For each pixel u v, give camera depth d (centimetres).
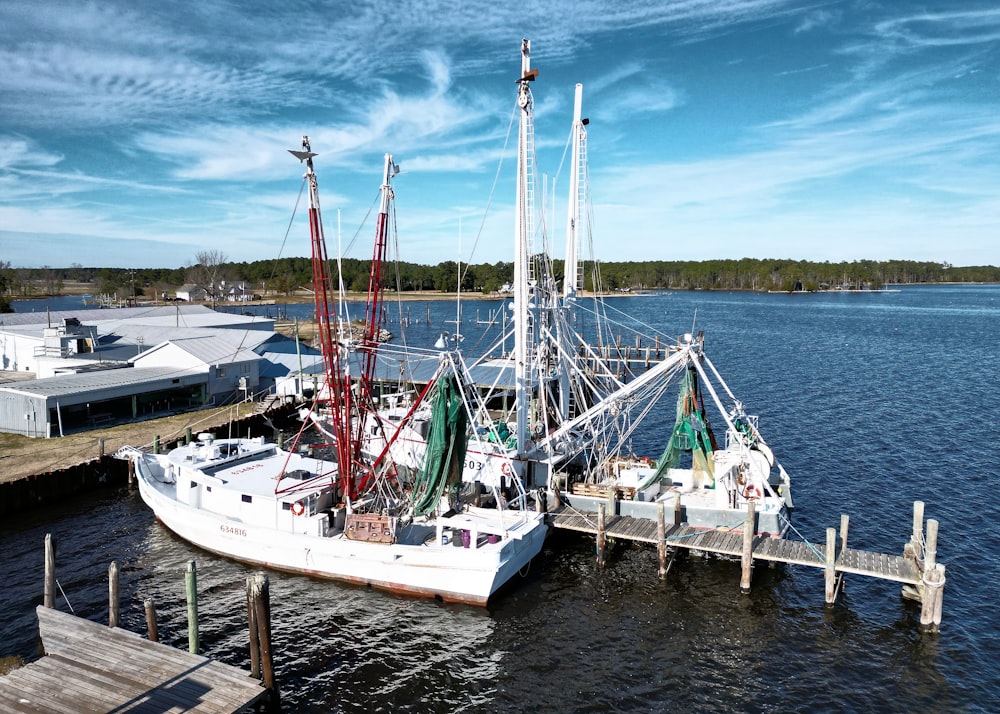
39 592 3350
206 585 3456
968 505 4522
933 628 3036
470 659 2867
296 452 4369
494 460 3878
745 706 2566
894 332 16025
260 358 7731
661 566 3509
